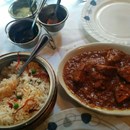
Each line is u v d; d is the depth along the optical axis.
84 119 0.34
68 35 0.47
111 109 0.34
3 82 0.37
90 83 0.37
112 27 0.47
